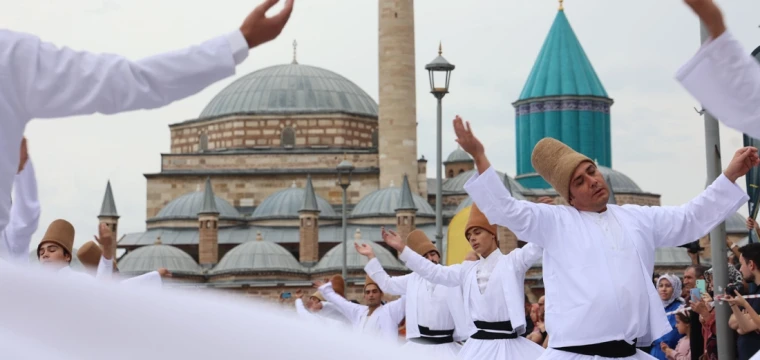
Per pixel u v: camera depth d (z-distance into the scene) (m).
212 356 2.65
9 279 2.64
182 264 118.62
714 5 4.85
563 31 167.62
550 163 9.30
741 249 14.73
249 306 2.87
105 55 3.96
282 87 150.38
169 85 3.99
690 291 21.22
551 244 9.05
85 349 2.58
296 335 2.77
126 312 2.65
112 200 124.38
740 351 14.81
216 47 4.06
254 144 143.00
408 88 128.88
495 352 13.62
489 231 14.02
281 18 4.16
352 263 114.25
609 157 164.50
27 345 2.55
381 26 129.62
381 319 19.89
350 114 143.88
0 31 3.87
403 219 118.31
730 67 4.89
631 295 8.71
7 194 4.09
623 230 9.05
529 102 164.62
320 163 137.38
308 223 122.12
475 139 9.03
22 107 3.87
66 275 2.99
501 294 13.66
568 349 8.81
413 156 129.50
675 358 18.73
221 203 133.50
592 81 164.00
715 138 17.86
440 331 16.84
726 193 8.95
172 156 138.12
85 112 3.92
